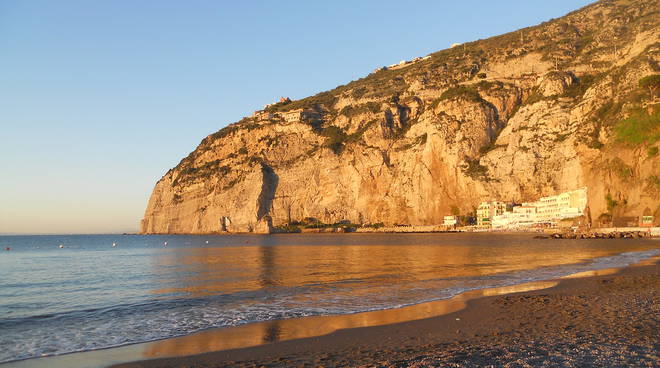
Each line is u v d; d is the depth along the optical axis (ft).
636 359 40.16
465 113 559.38
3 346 52.70
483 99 571.28
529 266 131.23
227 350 48.65
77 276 129.70
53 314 71.36
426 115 609.83
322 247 282.97
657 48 431.84
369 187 636.48
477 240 344.08
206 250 277.23
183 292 91.86
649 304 65.46
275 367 42.09
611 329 51.47
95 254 263.49
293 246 306.96
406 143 624.18
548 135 488.44
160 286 102.27
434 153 566.77
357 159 647.15
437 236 455.63
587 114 459.32
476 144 545.85
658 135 363.15
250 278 114.11
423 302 74.59
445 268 130.21
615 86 446.60
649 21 509.35
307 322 61.52
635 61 437.58
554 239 345.51
